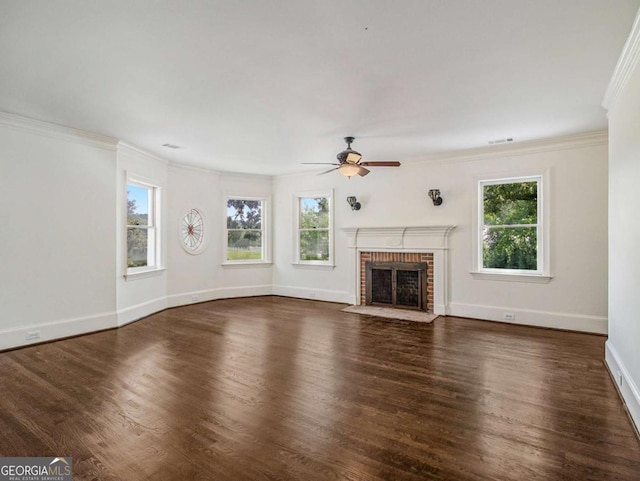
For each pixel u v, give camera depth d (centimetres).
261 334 452
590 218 449
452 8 199
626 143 268
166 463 194
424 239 564
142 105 346
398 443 213
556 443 213
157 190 583
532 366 340
